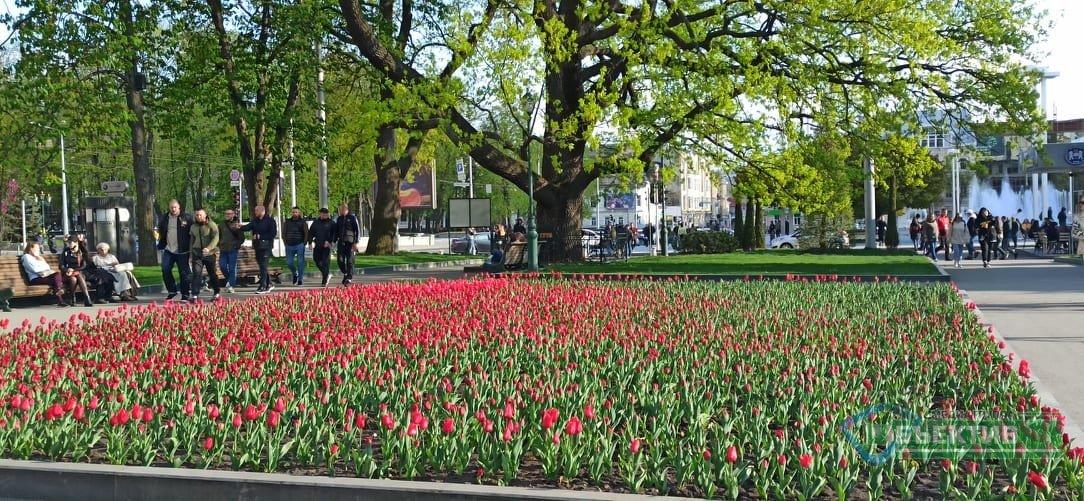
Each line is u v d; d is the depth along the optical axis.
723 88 27.69
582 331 12.52
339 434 7.62
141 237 37.03
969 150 32.41
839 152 32.81
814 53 29.16
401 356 10.48
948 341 11.71
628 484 6.18
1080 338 14.15
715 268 28.25
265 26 34.69
